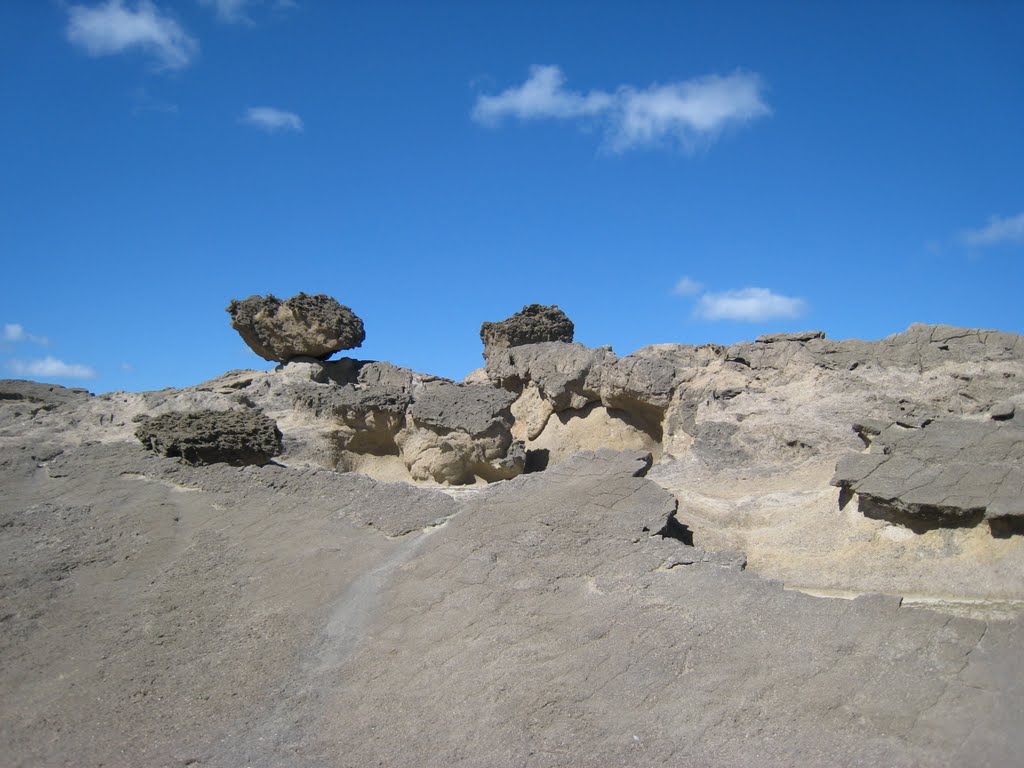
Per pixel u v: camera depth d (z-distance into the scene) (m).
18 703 12.12
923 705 10.01
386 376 29.61
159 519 16.95
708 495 19.11
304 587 14.60
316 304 29.66
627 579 13.47
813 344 24.30
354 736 11.28
